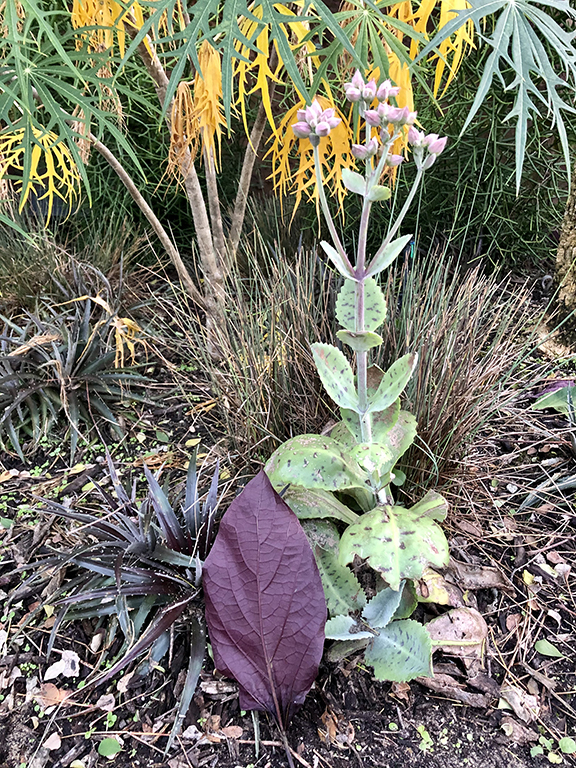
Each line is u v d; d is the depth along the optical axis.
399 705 0.59
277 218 1.24
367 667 0.62
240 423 0.77
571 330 0.93
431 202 1.18
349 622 0.58
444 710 0.59
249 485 0.60
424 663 0.55
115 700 0.61
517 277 1.19
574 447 0.82
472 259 1.10
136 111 1.25
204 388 0.89
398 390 0.55
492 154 1.09
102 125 0.67
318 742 0.57
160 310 1.17
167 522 0.66
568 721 0.58
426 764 0.55
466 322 0.80
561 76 1.07
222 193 1.36
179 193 1.30
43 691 0.63
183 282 1.03
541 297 1.12
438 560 0.53
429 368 0.71
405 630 0.58
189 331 0.96
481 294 0.88
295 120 0.82
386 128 0.45
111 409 0.97
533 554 0.72
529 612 0.67
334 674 0.61
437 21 0.84
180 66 0.48
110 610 0.64
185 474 0.85
